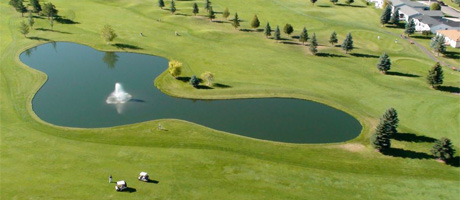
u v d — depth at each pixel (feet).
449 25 526.57
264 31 499.10
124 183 211.82
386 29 553.23
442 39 449.48
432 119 304.71
